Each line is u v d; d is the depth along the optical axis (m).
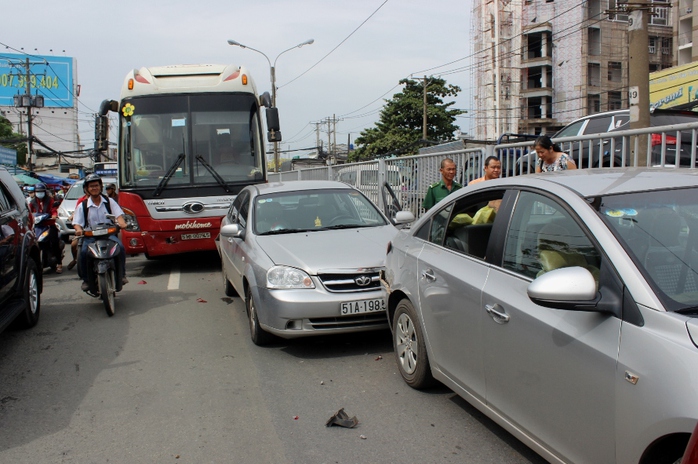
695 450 1.97
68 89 65.38
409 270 4.54
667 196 3.06
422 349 4.38
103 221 7.59
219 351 5.83
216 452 3.76
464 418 4.11
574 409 2.71
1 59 62.81
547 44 52.06
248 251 6.30
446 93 44.03
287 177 21.72
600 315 2.64
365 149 44.00
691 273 2.64
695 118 8.73
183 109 10.32
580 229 2.97
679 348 2.27
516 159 7.53
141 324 6.96
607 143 6.36
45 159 65.38
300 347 5.88
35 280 7.06
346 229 6.73
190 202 10.06
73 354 5.87
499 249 3.54
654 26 49.34
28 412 4.46
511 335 3.17
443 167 7.91
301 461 3.60
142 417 4.32
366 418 4.18
